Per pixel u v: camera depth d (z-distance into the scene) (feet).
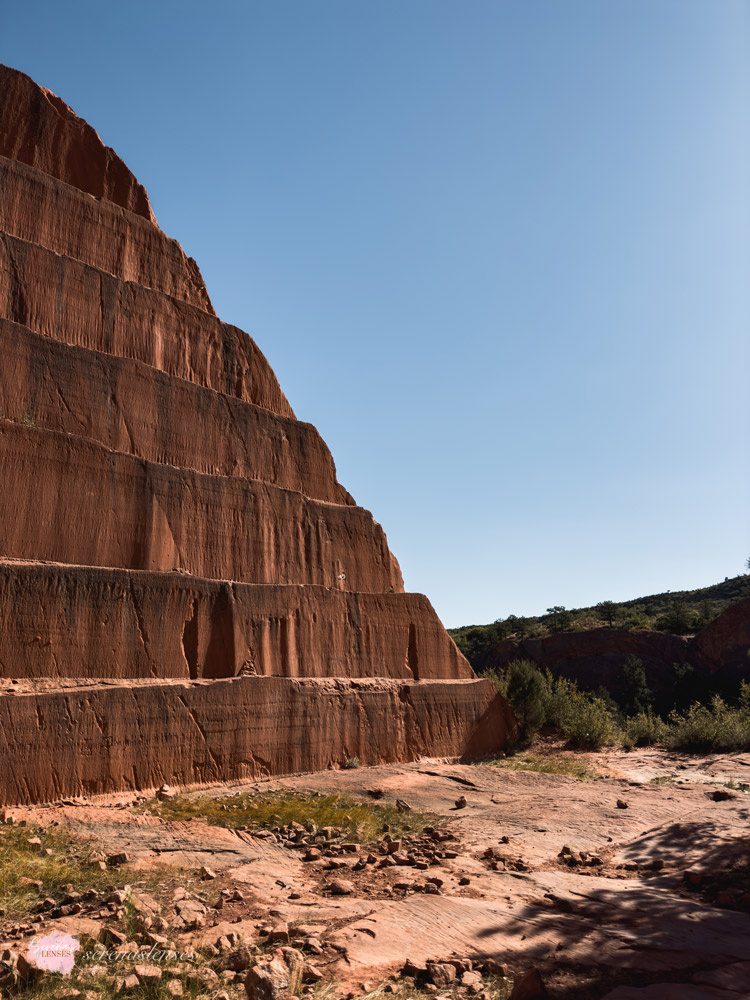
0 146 57.98
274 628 58.44
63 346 51.70
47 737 40.24
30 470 46.62
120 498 51.57
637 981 19.01
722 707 86.48
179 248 67.56
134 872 27.61
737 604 215.10
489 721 75.82
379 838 37.35
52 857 28.17
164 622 50.44
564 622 286.66
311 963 19.60
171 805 40.96
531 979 17.63
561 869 31.83
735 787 54.24
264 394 70.44
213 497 58.54
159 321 61.46
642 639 230.48
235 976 18.62
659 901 26.13
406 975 19.34
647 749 80.74
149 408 56.80
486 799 49.14
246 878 28.27
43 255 53.72
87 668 45.29
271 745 53.47
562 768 64.95
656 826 40.09
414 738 66.39
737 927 23.29
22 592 43.04
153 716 45.91
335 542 70.23
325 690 59.36
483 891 27.40
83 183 63.41
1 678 41.24
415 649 72.59
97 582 46.80
